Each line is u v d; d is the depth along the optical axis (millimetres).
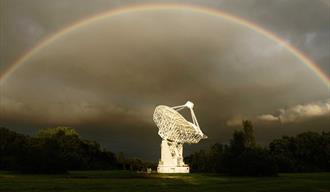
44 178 77125
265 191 54250
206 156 148750
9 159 111938
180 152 117250
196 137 113062
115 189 55375
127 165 187125
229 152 108750
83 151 169625
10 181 66625
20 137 148375
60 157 104125
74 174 96562
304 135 162625
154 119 116750
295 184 65625
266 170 96750
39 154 100375
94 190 53938
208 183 67812
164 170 115812
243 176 94625
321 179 79688
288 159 138500
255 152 101812
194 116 114562
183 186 60875
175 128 112250
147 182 68250
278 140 167750
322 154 154250
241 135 114125
